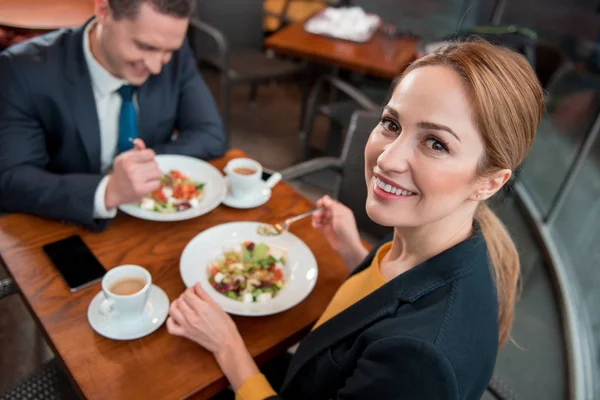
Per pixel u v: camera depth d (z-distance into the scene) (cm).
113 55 135
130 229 122
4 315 192
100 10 129
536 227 286
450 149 67
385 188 74
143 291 92
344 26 296
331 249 126
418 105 68
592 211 318
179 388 86
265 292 107
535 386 198
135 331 94
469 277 76
